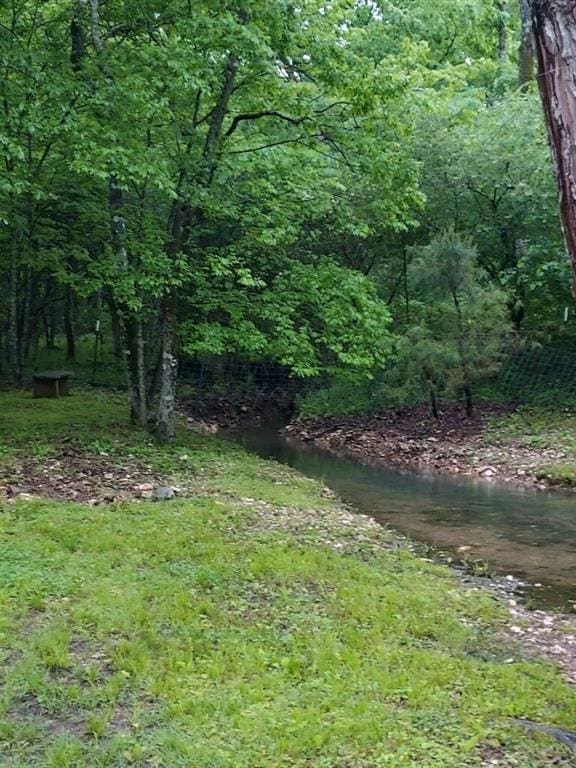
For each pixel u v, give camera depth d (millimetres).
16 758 3521
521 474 12492
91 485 8898
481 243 17953
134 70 10531
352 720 3850
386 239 18609
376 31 17000
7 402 15656
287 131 12984
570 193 3580
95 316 22938
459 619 5801
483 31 26609
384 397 17391
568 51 3570
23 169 11172
